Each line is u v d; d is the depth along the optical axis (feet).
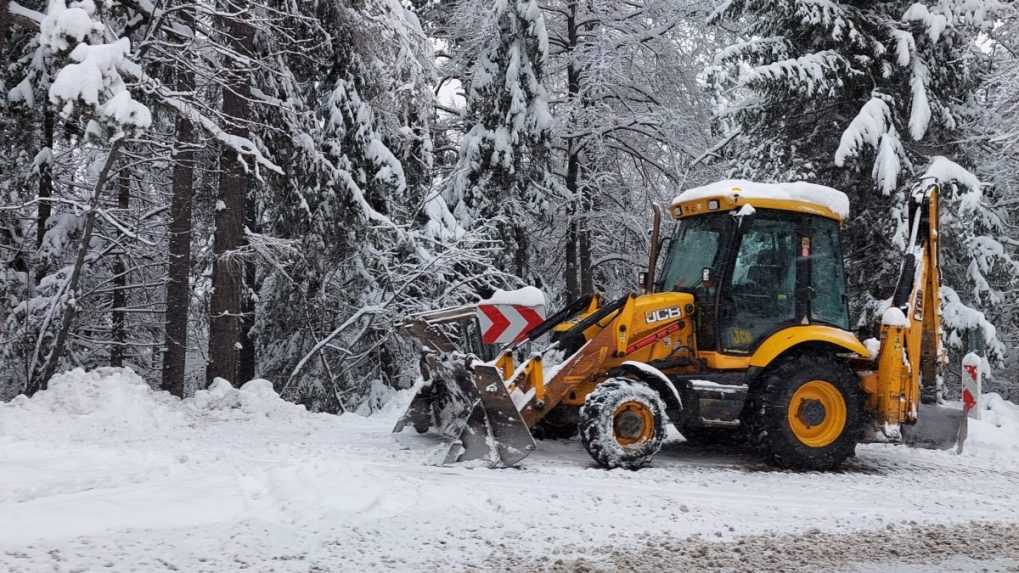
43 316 52.37
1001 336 73.77
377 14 47.62
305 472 21.90
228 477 21.59
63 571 14.76
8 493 20.20
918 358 29.53
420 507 19.75
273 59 46.65
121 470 22.95
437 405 31.12
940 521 20.70
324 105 52.11
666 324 28.58
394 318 53.42
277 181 49.08
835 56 49.73
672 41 69.87
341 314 57.36
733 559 16.65
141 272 68.95
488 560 16.16
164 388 49.67
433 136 72.54
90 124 33.81
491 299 29.94
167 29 41.63
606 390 26.37
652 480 24.63
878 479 26.66
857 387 28.22
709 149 67.62
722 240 28.89
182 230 49.65
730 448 31.96
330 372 55.06
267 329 62.90
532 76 61.36
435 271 53.06
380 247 55.26
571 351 30.14
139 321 71.56
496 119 62.54
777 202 29.04
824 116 53.72
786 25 52.39
